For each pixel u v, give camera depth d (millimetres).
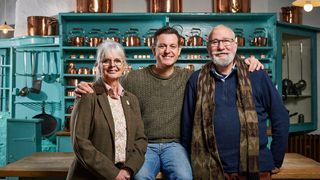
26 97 5043
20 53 5051
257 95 2354
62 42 4594
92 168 2047
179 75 2514
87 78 4789
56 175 2459
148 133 2451
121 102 2223
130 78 2510
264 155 2307
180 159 2334
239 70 2352
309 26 5000
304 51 5133
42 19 4914
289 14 4918
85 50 4727
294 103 5133
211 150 2289
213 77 2396
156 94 2459
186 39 4824
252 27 4875
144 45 4672
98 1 4594
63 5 5133
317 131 5293
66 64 4742
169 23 4777
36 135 4434
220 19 4828
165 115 2447
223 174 2260
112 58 2168
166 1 4578
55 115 5000
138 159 2160
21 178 2613
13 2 5504
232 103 2320
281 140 2332
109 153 2113
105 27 4852
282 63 4930
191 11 5059
